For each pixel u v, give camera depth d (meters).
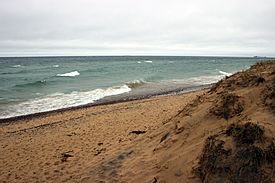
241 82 6.74
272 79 5.93
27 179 7.77
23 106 20.67
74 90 27.25
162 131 7.51
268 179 4.04
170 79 35.31
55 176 7.53
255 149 4.27
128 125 11.95
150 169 5.82
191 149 5.45
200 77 37.47
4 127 15.32
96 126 12.84
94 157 8.20
